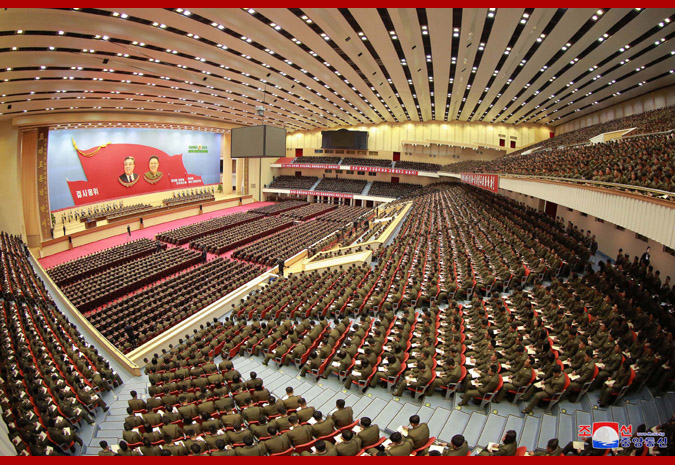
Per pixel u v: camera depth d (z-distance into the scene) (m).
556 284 13.38
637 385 7.71
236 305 18.69
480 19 19.19
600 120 40.38
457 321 10.95
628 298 11.59
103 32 17.58
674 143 12.94
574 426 7.21
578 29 19.55
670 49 21.80
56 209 37.66
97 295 21.39
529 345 9.77
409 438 5.96
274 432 6.40
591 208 12.71
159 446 6.95
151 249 31.20
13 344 11.53
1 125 29.41
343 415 7.03
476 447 6.88
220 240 34.09
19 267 22.14
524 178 19.30
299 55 26.50
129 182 45.56
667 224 8.85
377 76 30.98
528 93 33.78
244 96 36.38
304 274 20.86
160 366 11.25
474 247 18.61
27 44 16.83
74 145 39.19
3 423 7.36
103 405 9.79
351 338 10.85
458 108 44.78
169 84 29.33
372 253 22.50
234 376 9.86
